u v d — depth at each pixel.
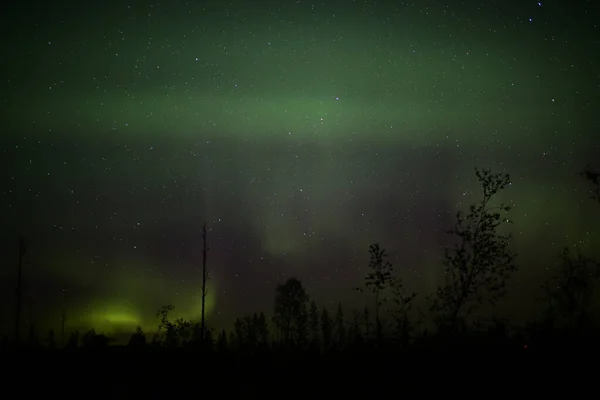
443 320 13.41
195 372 16.45
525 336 13.68
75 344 22.06
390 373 13.65
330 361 15.80
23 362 18.14
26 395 14.59
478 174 13.39
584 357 12.52
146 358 18.50
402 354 14.12
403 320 14.08
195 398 14.10
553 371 12.20
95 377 16.30
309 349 17.50
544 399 11.18
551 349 13.04
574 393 11.26
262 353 18.53
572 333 13.42
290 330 20.05
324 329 18.03
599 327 13.34
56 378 16.20
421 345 14.00
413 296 14.03
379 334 14.91
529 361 12.75
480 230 13.11
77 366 17.69
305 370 15.43
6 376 16.45
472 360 13.09
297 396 13.64
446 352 13.49
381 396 12.64
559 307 13.65
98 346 20.80
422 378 13.04
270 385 14.74
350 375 14.32
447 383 12.52
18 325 24.70
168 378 16.06
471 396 11.85
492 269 12.96
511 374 12.30
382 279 14.20
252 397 13.89
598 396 11.04
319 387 13.87
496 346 13.43
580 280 13.52
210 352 19.06
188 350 19.48
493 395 11.67
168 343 20.42
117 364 17.89
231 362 17.64
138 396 14.44
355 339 16.25
